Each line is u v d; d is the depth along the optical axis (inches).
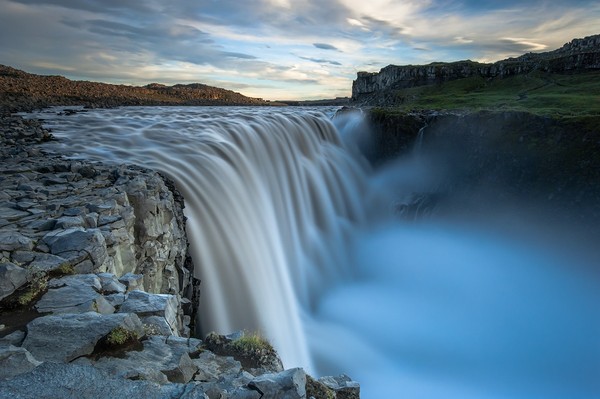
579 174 1904.5
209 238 962.7
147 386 243.8
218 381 291.3
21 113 2210.9
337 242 1787.6
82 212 551.2
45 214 536.4
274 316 1010.1
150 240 676.1
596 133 1893.5
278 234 1378.0
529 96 3398.1
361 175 2484.0
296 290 1291.8
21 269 368.8
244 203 1200.8
